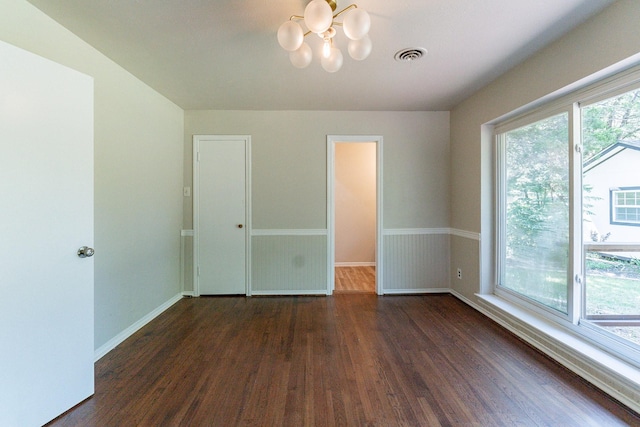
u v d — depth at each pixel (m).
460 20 1.85
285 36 1.69
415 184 3.74
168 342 2.45
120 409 1.65
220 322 2.87
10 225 1.41
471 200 3.28
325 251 3.70
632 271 1.81
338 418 1.57
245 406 1.67
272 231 3.67
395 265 3.75
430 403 1.68
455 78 2.74
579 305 2.18
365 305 3.34
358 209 5.43
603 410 1.62
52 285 1.57
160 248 3.13
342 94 3.12
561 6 1.72
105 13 1.78
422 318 2.95
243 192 3.64
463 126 3.40
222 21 1.86
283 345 2.39
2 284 1.38
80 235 1.71
